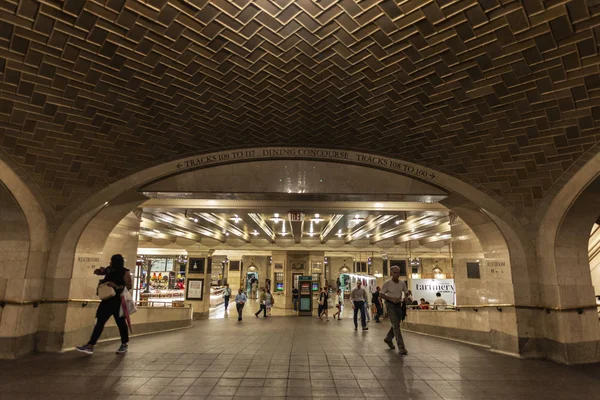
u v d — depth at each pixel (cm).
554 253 602
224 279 4297
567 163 548
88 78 447
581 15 335
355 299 1087
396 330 610
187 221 1379
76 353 589
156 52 413
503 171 616
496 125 529
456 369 502
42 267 621
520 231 644
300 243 2405
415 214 1148
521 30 362
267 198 760
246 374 456
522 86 445
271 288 2600
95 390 388
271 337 890
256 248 2419
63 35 376
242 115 570
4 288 585
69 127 532
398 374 468
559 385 432
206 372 464
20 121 501
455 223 902
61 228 645
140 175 678
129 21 365
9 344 557
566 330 570
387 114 557
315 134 644
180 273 3953
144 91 486
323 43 409
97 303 711
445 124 557
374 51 418
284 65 448
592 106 446
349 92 505
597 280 931
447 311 902
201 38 397
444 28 373
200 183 712
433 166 686
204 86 486
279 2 351
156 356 561
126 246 982
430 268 3816
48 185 617
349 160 700
